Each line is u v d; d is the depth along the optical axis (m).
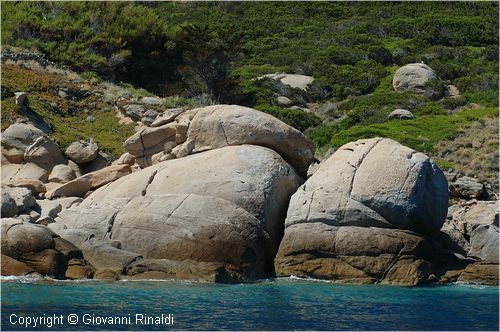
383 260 33.03
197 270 32.16
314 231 33.81
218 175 35.41
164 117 41.19
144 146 40.59
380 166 34.41
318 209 34.12
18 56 59.25
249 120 38.03
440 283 33.34
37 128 47.25
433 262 34.03
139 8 72.31
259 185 35.19
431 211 34.41
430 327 24.69
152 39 67.81
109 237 34.44
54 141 46.19
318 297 29.39
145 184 36.44
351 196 34.03
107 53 65.94
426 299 29.53
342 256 33.34
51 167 43.59
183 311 26.05
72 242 33.28
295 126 64.19
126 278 31.98
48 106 54.16
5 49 60.22
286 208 36.31
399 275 32.78
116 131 53.56
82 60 63.12
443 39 85.06
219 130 38.19
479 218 40.50
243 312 26.20
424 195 34.09
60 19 66.44
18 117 50.59
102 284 30.55
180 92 65.12
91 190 40.22
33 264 31.36
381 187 33.88
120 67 65.38
